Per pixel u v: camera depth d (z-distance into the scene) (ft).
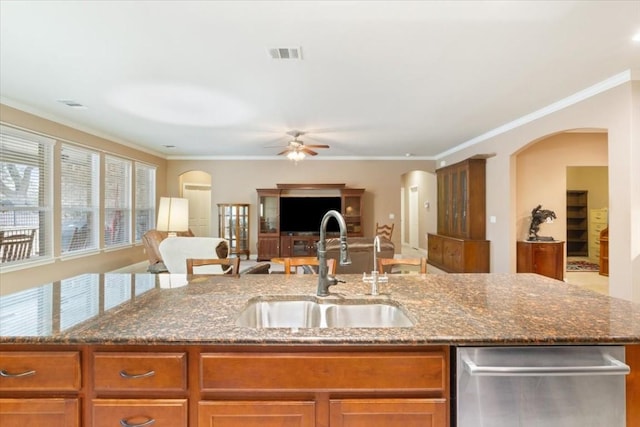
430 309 4.74
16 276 13.97
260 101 13.67
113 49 9.24
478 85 11.96
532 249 18.10
